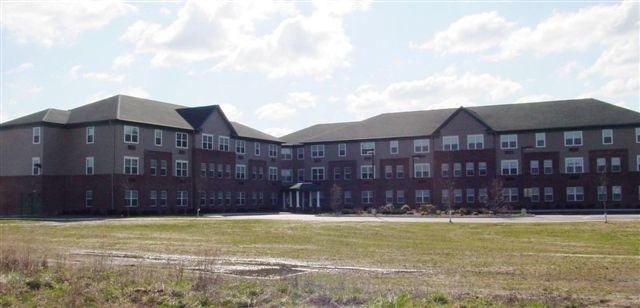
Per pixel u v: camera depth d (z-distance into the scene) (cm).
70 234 3509
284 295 1423
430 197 7594
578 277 1767
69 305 1334
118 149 6038
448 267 2030
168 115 6962
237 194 7706
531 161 7150
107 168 6028
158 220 4703
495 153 7294
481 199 7300
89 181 6122
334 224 4228
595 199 6862
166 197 6581
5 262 1812
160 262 2178
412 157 7750
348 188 8138
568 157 7006
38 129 6144
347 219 5216
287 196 8519
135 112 6444
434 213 6134
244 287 1496
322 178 8369
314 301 1354
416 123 8044
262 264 2131
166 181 6588
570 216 5306
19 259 1831
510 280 1698
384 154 7950
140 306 1337
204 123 7150
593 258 2300
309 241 3111
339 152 8275
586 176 6912
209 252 2539
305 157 8519
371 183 7988
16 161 6259
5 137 6353
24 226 4072
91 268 1778
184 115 7312
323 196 8325
